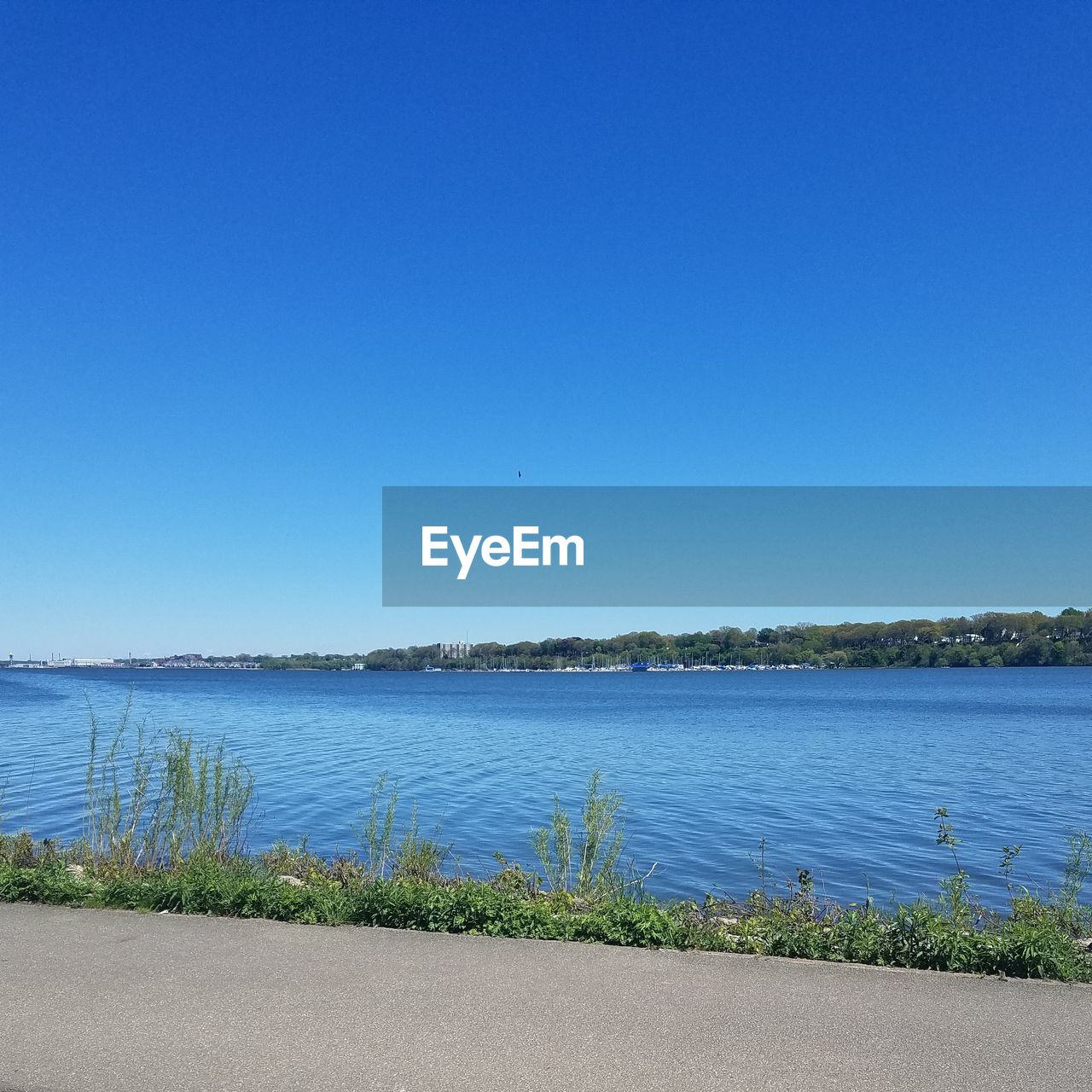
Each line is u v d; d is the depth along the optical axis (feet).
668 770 116.88
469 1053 17.95
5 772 99.45
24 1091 16.26
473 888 29.73
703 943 25.08
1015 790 97.45
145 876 32.60
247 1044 18.26
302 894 27.89
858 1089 16.57
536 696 412.77
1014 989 21.80
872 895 50.44
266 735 174.09
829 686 524.11
